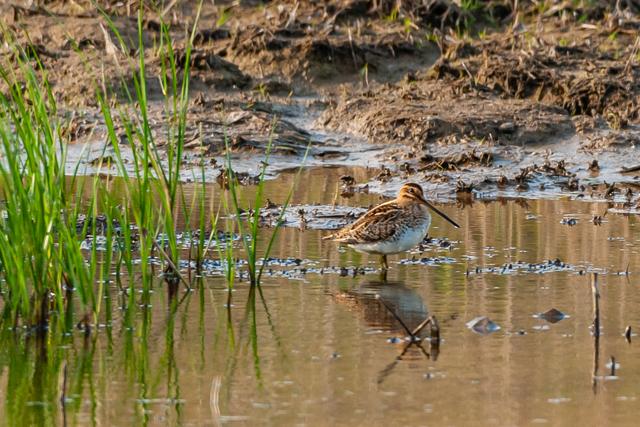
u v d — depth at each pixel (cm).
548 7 2622
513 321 1128
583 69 2295
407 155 2042
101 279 1130
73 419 888
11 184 1177
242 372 988
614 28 2511
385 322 1129
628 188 1852
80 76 2264
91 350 1055
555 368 989
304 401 917
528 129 2098
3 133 1098
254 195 1789
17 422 884
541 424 866
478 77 2286
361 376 973
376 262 1388
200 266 1340
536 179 1908
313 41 2378
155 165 1281
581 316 1143
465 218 1642
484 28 2580
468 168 1978
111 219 1217
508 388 942
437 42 2439
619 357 1017
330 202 1741
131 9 2508
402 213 1359
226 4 2591
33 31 2420
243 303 1202
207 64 2322
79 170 1955
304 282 1289
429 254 1430
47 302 1136
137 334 1098
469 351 1038
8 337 1098
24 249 1130
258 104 2253
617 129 2102
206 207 1692
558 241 1483
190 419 884
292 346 1055
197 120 2162
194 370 995
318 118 2230
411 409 898
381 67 2388
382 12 2569
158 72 2295
